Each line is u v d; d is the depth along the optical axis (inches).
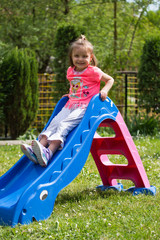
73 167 127.2
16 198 115.3
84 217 117.9
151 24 765.9
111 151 163.6
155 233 101.9
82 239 98.1
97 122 140.8
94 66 152.6
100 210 126.7
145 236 99.6
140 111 450.9
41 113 490.3
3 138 428.8
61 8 663.1
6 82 392.2
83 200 144.6
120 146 159.5
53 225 108.0
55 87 432.1
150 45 423.8
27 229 103.9
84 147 133.3
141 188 157.8
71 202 143.1
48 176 119.9
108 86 150.4
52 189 118.3
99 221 112.3
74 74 150.5
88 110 139.2
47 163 128.3
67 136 137.4
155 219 115.0
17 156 267.4
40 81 490.3
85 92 146.7
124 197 147.0
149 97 431.5
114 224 109.5
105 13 684.7
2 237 99.9
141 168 161.2
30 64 409.1
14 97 398.6
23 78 398.3
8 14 640.4
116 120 153.7
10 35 651.5
